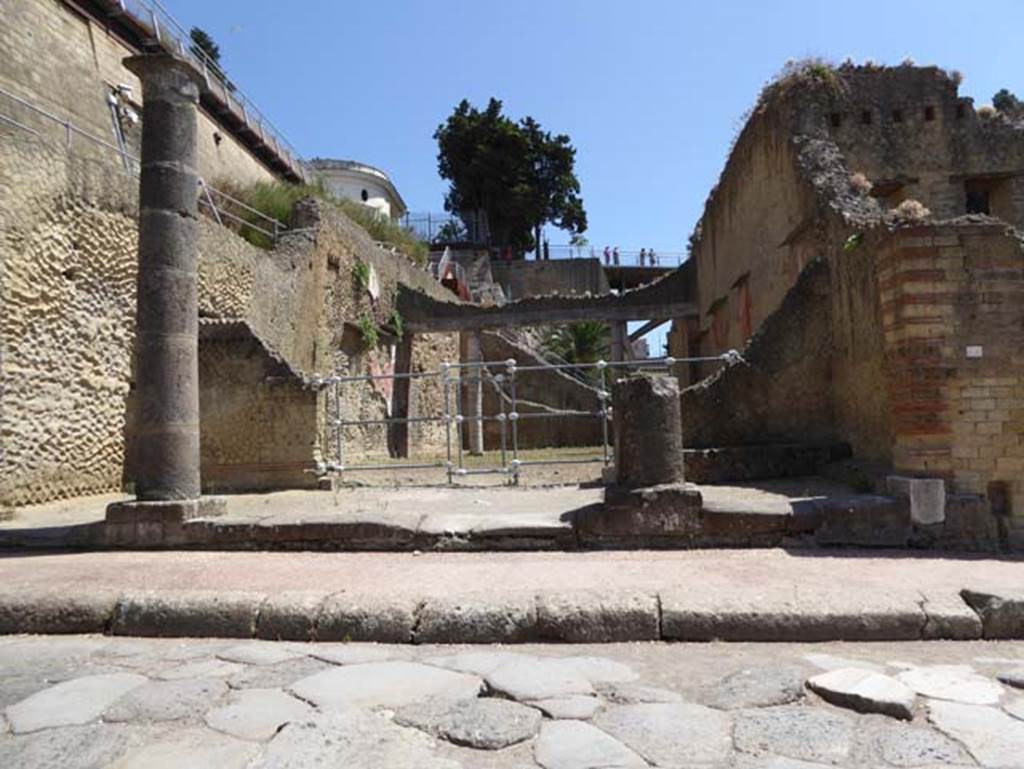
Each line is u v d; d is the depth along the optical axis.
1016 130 12.98
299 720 3.32
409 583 5.32
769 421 10.09
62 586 5.38
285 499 9.38
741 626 4.50
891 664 3.97
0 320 9.17
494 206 50.09
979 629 4.45
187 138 7.98
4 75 13.81
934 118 13.02
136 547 7.08
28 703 3.62
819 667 3.93
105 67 17.36
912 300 6.56
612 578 5.34
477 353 21.97
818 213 10.37
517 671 3.96
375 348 20.14
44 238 9.99
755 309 13.80
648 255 47.28
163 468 7.42
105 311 11.22
